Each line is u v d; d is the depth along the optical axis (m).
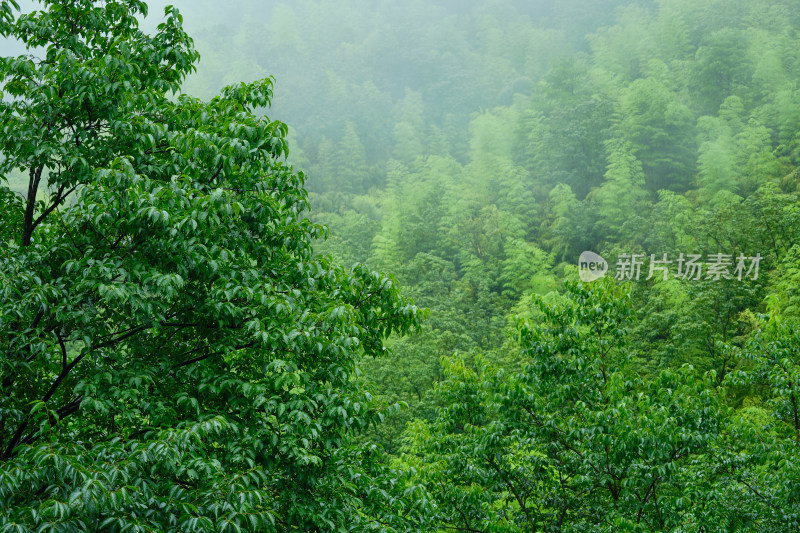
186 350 7.39
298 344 6.37
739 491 9.09
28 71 6.62
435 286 60.59
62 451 4.99
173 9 7.82
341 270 8.16
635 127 82.62
